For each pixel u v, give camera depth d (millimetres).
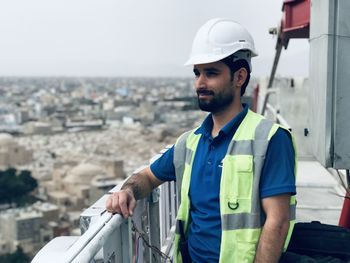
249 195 2209
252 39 2449
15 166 129500
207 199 2340
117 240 2424
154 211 3293
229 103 2383
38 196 105062
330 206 4953
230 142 2305
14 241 82062
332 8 2908
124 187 2604
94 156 138000
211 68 2355
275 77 9133
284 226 2170
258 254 2154
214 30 2379
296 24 4801
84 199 100188
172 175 2705
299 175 6105
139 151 141875
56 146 161625
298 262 2244
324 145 2998
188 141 2535
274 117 8781
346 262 2412
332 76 2951
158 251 3008
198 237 2387
